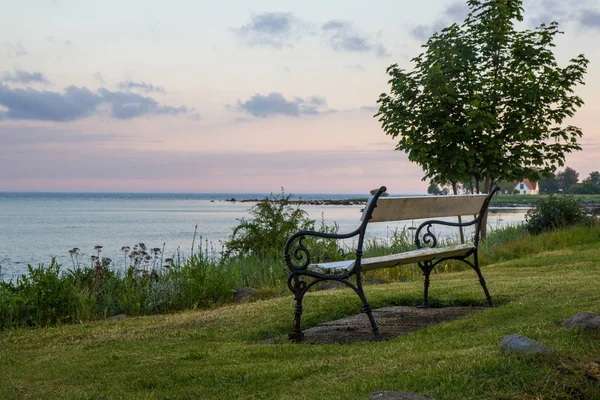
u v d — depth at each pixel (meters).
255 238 13.52
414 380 3.93
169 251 22.61
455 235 20.55
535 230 18.17
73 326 7.70
